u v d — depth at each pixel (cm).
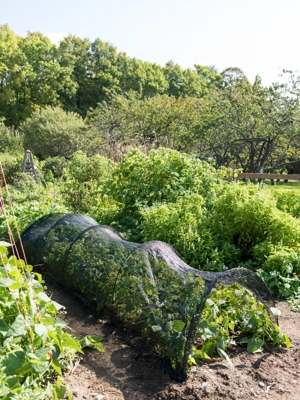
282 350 395
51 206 877
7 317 329
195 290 374
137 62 5003
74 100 4525
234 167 1064
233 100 1717
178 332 358
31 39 4453
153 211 662
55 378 335
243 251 659
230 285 393
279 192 801
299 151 1761
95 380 347
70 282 523
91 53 5075
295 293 536
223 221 666
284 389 331
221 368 360
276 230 626
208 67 6081
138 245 483
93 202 947
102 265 487
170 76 5053
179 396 321
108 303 454
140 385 340
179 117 2159
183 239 607
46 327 325
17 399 262
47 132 2602
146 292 412
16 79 4050
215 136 1783
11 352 295
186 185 788
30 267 352
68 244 557
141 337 399
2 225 758
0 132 2692
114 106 2892
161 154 824
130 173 818
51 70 4225
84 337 426
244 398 319
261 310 411
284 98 1599
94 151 2134
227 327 402
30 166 1636
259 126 1630
